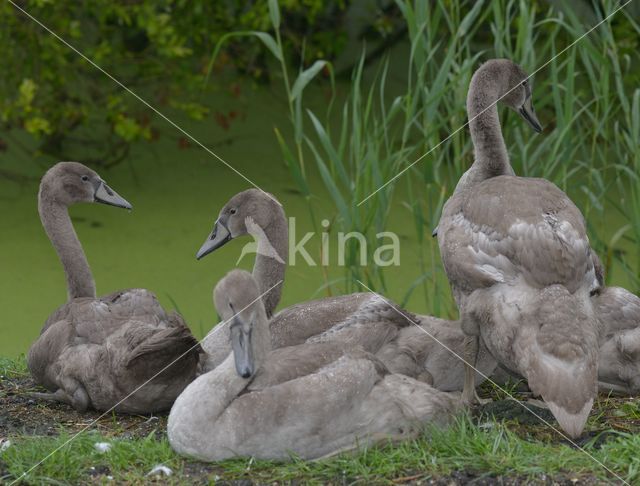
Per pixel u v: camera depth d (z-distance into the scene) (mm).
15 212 18312
